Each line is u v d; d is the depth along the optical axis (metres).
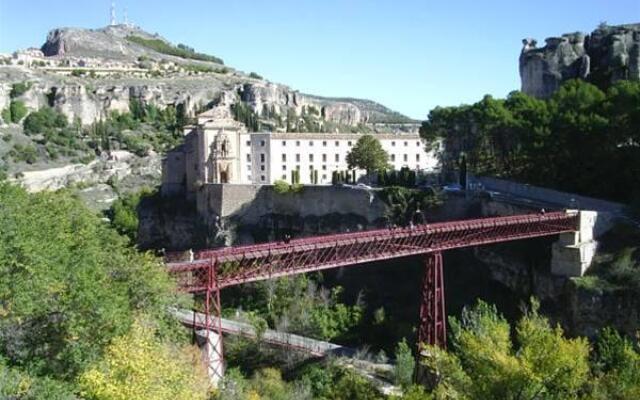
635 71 107.94
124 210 143.62
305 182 118.44
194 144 116.50
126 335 27.69
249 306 77.94
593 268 62.75
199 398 28.09
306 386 50.66
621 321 56.78
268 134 115.06
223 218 101.12
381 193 87.56
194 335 46.34
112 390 23.84
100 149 199.12
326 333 69.44
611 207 70.75
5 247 25.80
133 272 33.50
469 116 100.88
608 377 24.59
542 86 122.88
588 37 124.25
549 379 22.42
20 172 170.88
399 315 72.00
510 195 81.62
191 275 40.31
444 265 79.00
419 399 25.25
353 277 81.44
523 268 69.25
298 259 46.56
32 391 21.92
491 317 48.44
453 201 82.69
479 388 22.88
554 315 62.59
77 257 29.89
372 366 57.31
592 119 77.56
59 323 27.05
